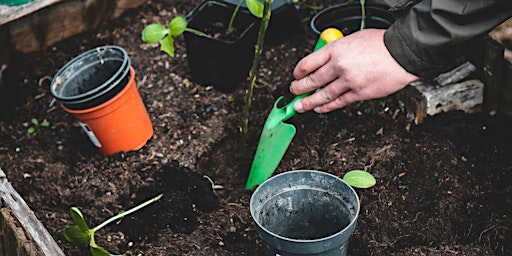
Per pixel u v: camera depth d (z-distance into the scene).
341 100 1.06
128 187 1.19
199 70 1.31
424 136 1.21
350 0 1.34
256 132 1.26
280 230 1.06
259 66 1.35
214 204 1.17
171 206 1.16
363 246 1.10
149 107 1.30
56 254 1.00
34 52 1.40
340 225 1.03
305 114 1.26
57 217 1.15
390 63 1.01
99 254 1.03
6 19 1.24
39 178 1.21
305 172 1.02
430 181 1.16
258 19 1.29
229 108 1.29
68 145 1.26
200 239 1.11
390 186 1.16
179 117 1.28
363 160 1.19
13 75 1.36
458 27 0.97
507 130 1.22
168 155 1.23
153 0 1.48
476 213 1.12
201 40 1.26
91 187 1.19
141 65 1.37
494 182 1.16
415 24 0.98
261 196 1.01
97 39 1.42
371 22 1.31
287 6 1.34
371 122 1.24
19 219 1.02
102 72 1.23
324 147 1.22
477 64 1.23
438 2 0.96
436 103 1.22
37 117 1.31
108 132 1.20
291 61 1.35
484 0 0.95
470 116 1.24
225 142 1.26
